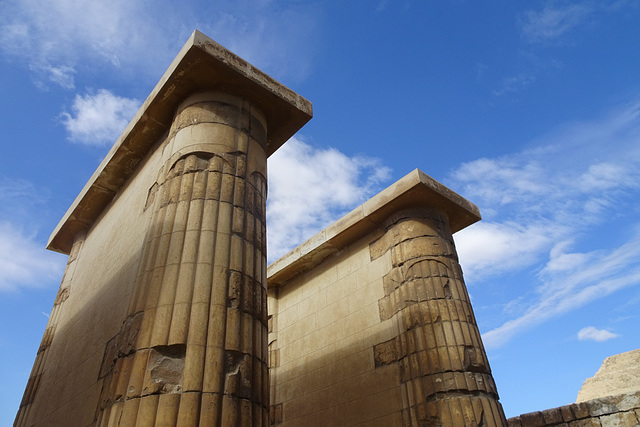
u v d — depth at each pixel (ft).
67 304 32.14
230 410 16.06
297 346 42.14
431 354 29.71
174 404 15.53
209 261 18.86
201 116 23.32
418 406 28.96
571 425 35.12
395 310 33.78
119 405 16.19
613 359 53.47
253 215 21.59
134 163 29.96
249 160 23.16
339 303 39.68
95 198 32.99
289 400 40.09
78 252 35.04
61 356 28.22
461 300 32.07
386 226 37.83
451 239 36.09
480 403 27.35
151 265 19.30
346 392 35.14
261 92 25.04
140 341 17.07
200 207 20.27
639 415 32.55
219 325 17.53
